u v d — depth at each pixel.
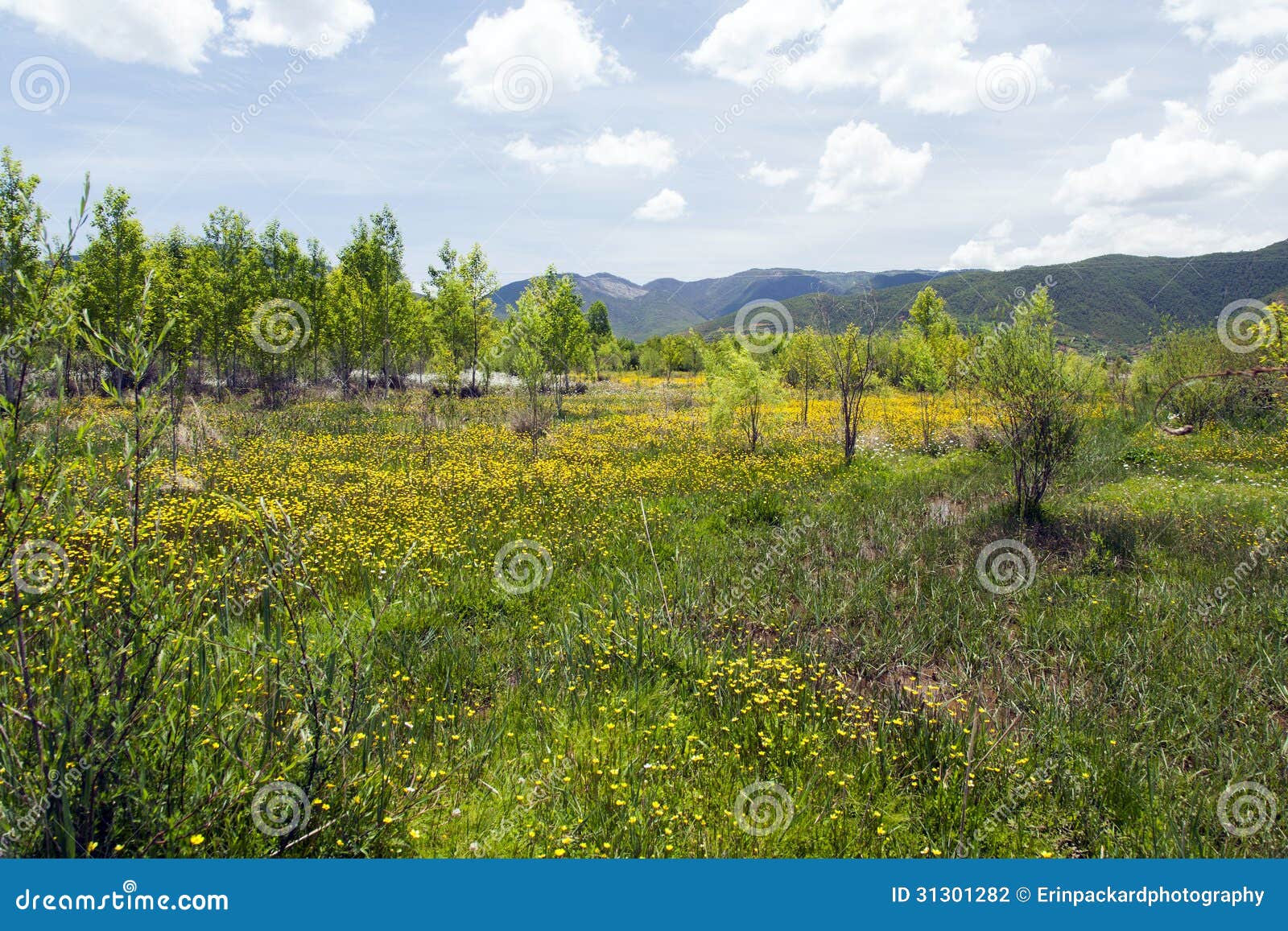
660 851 3.11
